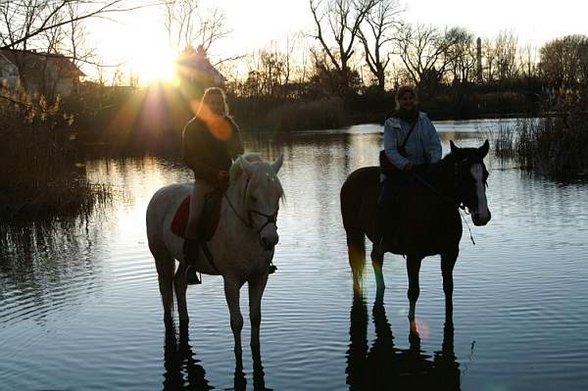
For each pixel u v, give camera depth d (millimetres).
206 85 45562
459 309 7844
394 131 7676
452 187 7012
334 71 67812
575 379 5945
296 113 53969
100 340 7395
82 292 9336
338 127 54875
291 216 14375
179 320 7785
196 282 6953
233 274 6617
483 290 8500
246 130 53906
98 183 20828
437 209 7137
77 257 11617
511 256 10117
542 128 21828
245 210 6355
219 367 6551
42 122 18141
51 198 17047
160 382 6270
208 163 6797
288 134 48031
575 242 10852
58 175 18312
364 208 8367
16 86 17500
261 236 6172
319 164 25812
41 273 10594
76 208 17234
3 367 6723
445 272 7391
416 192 7363
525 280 8844
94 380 6348
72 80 33781
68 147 19984
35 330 7809
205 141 6805
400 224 7473
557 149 20391
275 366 6512
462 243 11109
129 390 6105
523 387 5844
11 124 17281
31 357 6973
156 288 9375
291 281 9297
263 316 7898
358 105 66625
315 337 7184
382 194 7758
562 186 17312
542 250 10414
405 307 8039
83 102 34688
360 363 6512
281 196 6293
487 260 9938
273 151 32938
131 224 14773
